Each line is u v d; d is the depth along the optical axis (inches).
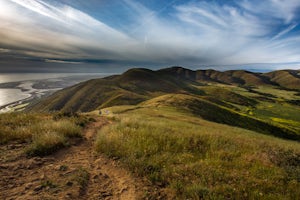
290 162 243.8
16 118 385.1
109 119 735.1
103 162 211.8
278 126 2992.1
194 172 187.5
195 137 322.3
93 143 286.7
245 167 214.7
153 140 285.0
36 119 400.2
